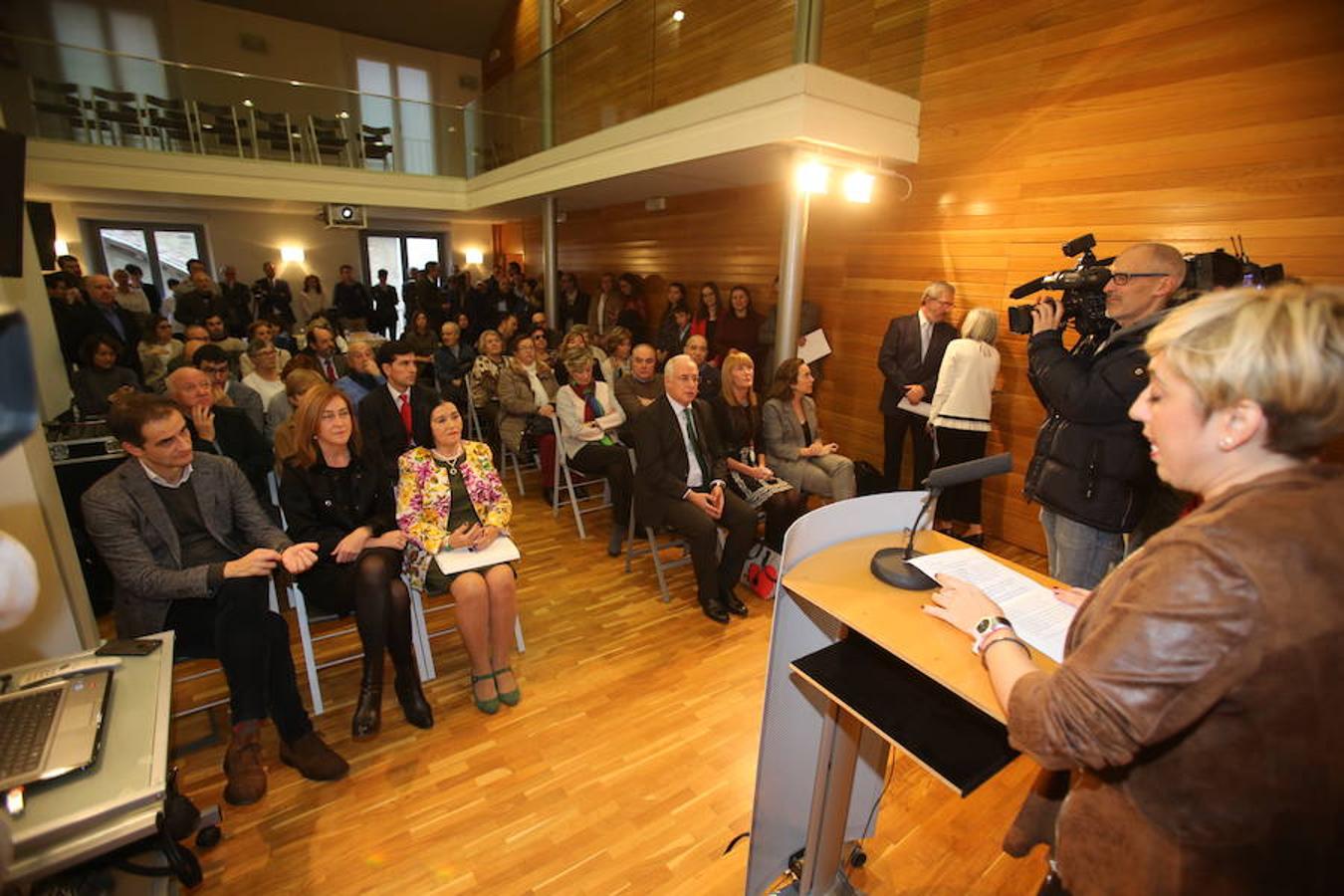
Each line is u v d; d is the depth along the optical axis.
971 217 3.81
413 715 2.18
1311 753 0.60
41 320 3.43
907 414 3.95
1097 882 0.77
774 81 3.56
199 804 1.85
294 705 1.95
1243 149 2.72
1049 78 3.35
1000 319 3.73
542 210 7.06
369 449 2.42
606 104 4.99
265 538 2.10
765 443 3.44
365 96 7.33
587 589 3.16
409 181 7.75
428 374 6.33
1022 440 3.70
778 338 4.20
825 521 1.36
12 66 5.71
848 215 4.57
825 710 1.38
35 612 1.81
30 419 0.58
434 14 9.78
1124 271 1.78
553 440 4.15
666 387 2.98
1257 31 2.63
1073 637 0.82
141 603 1.89
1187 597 0.62
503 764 2.03
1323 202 2.53
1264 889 0.65
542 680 2.46
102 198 7.52
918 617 1.13
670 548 3.63
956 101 3.78
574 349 3.90
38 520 1.78
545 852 1.72
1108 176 3.17
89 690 1.23
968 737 1.08
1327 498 0.61
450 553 2.31
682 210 6.42
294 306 10.09
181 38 9.01
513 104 6.50
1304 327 0.60
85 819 0.98
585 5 7.16
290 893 1.59
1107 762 0.68
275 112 6.93
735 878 1.66
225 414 2.91
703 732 2.20
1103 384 1.78
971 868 1.70
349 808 1.85
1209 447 0.69
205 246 9.49
